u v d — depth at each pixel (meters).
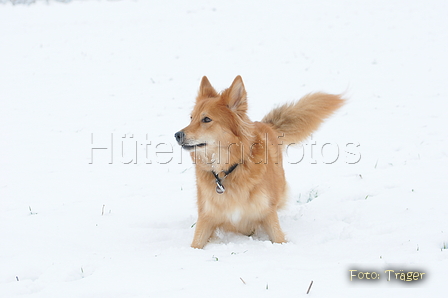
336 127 10.46
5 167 8.87
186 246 5.09
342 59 16.89
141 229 5.62
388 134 9.61
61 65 17.89
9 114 12.80
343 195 6.45
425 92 12.70
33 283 3.93
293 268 3.96
